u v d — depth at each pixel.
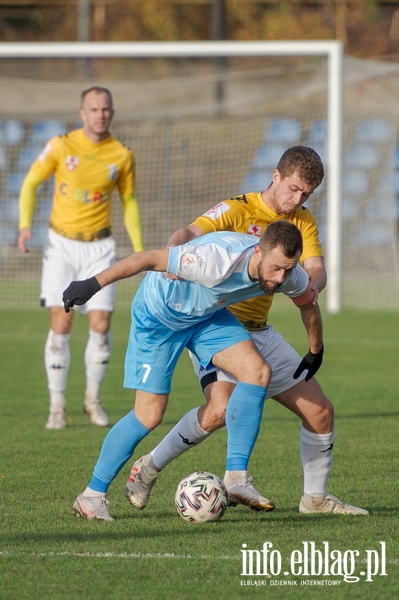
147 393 16.44
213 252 15.37
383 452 22.94
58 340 26.67
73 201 26.94
